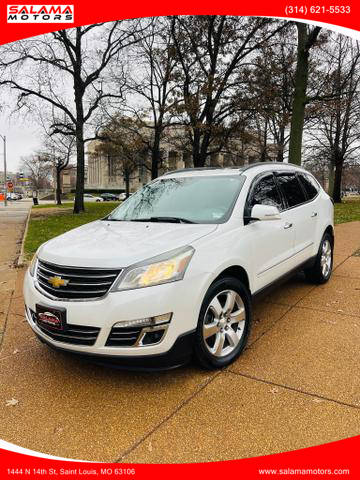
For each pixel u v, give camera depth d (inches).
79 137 927.0
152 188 188.5
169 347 114.3
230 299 135.5
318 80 812.6
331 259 239.8
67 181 4224.9
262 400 115.2
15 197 3280.0
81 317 114.1
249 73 759.7
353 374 127.6
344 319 174.9
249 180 165.3
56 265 123.9
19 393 124.4
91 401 118.3
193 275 119.5
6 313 204.5
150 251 119.9
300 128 553.9
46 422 109.6
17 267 320.8
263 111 765.3
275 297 208.4
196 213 154.9
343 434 100.7
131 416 110.3
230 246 136.4
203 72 824.3
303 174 219.9
